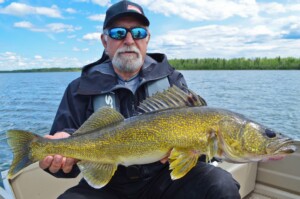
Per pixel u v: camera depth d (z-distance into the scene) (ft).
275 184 3.59
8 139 2.14
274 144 2.14
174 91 2.29
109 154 2.25
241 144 2.14
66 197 2.37
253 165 3.65
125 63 2.81
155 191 2.60
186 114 2.15
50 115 17.88
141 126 2.19
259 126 2.20
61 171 2.46
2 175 2.87
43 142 2.21
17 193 2.66
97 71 2.83
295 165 3.42
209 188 2.36
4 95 28.58
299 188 3.40
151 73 2.87
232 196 2.32
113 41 2.87
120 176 2.55
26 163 2.19
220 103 21.09
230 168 3.36
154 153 2.18
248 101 21.98
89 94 2.74
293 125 14.89
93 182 2.21
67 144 2.23
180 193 2.49
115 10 2.91
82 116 2.80
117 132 2.23
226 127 2.12
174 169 2.07
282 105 20.38
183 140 2.12
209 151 2.12
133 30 2.84
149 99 2.33
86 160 2.27
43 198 2.86
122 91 2.79
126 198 2.62
